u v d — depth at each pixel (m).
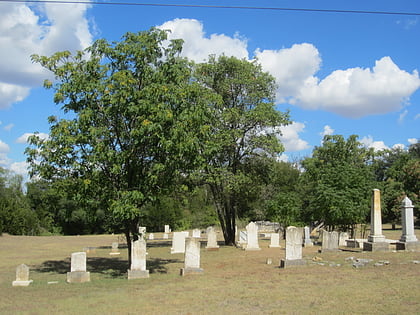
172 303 11.34
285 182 48.31
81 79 17.19
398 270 15.47
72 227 62.16
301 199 38.56
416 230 42.62
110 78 17.38
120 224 20.00
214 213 58.88
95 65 17.69
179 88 17.72
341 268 16.84
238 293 12.48
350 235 31.94
